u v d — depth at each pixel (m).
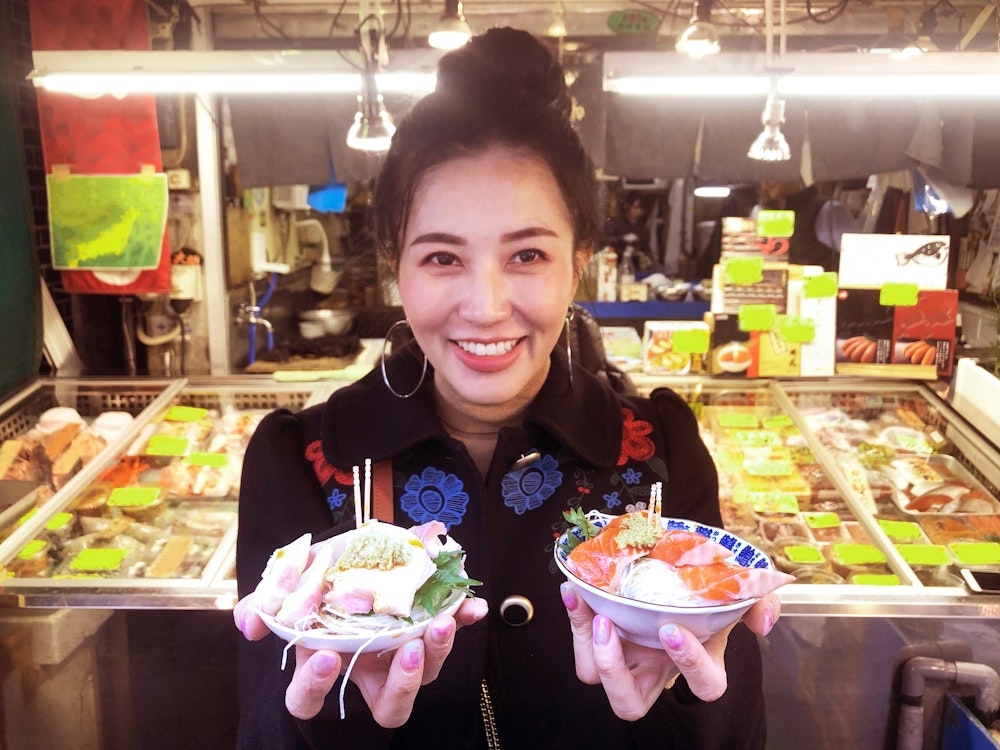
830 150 3.57
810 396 2.98
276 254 4.22
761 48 3.50
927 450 2.71
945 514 2.39
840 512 2.47
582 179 1.01
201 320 3.51
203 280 3.47
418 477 1.16
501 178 0.94
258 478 1.18
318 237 4.68
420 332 1.00
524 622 1.10
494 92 0.95
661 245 5.94
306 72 2.12
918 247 2.97
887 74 2.13
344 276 4.59
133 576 2.09
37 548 2.14
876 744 1.93
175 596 1.96
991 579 2.02
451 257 0.97
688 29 2.32
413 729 1.08
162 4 3.21
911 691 1.89
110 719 1.98
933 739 1.92
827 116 3.54
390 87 2.18
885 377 3.01
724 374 3.03
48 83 2.19
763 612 0.89
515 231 0.94
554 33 2.97
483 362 0.99
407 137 0.98
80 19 3.06
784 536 2.34
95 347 3.69
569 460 1.17
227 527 2.35
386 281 1.22
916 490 2.51
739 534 2.38
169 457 2.70
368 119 2.10
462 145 0.93
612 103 3.58
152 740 2.00
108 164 3.20
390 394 1.18
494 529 1.14
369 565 0.92
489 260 0.95
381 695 0.84
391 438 1.15
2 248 3.00
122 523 2.33
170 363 3.54
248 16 3.46
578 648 0.92
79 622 1.95
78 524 2.32
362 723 0.94
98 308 3.71
